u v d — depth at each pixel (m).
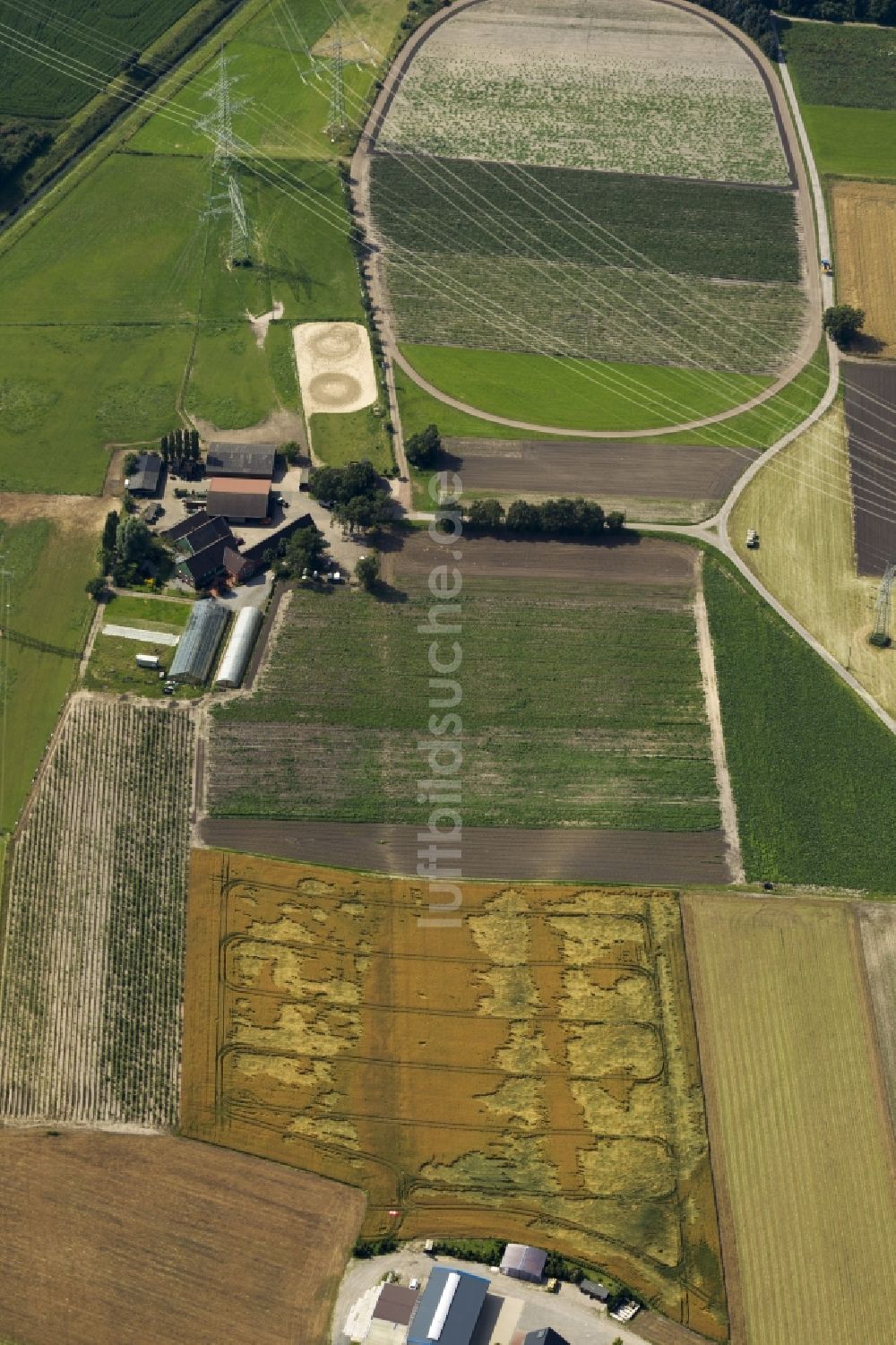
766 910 144.50
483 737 158.00
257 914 142.38
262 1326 119.00
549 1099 132.00
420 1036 135.38
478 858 147.62
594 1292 120.56
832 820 152.50
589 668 165.00
